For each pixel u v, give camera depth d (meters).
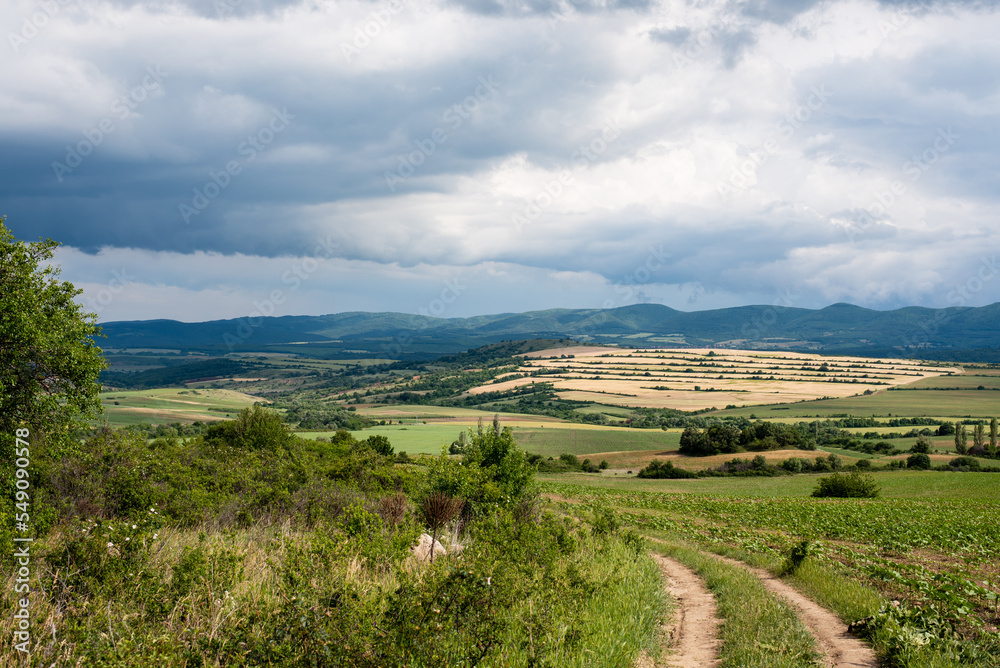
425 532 13.79
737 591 13.18
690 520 35.28
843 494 56.25
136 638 5.77
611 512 22.22
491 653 6.74
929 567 18.22
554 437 113.75
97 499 12.55
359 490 18.05
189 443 22.41
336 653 5.49
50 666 5.41
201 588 6.91
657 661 8.40
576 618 8.14
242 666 5.40
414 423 128.00
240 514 13.60
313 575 7.32
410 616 6.19
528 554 11.07
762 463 87.94
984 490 60.62
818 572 15.29
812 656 8.65
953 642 8.82
